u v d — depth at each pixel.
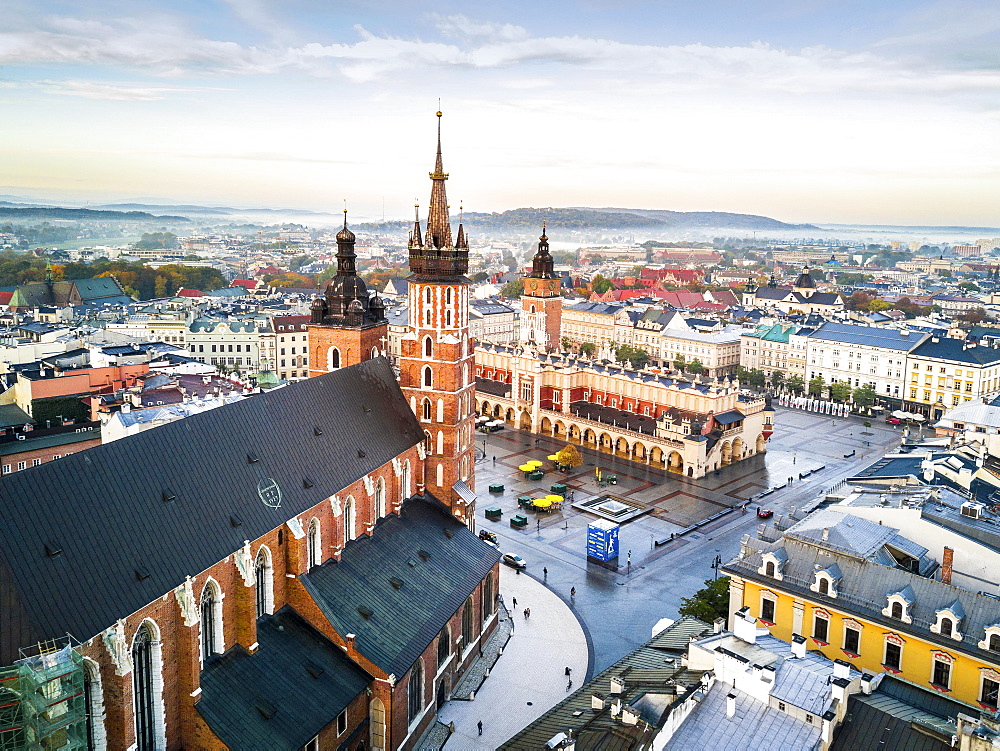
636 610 114.38
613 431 191.75
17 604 53.72
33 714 50.91
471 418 119.62
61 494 60.19
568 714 67.69
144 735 63.50
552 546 136.62
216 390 175.62
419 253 110.81
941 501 91.88
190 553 67.00
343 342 126.19
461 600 94.56
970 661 70.75
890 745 56.06
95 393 182.12
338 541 87.94
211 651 70.38
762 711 58.72
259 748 65.44
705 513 152.12
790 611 82.38
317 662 76.69
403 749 81.06
